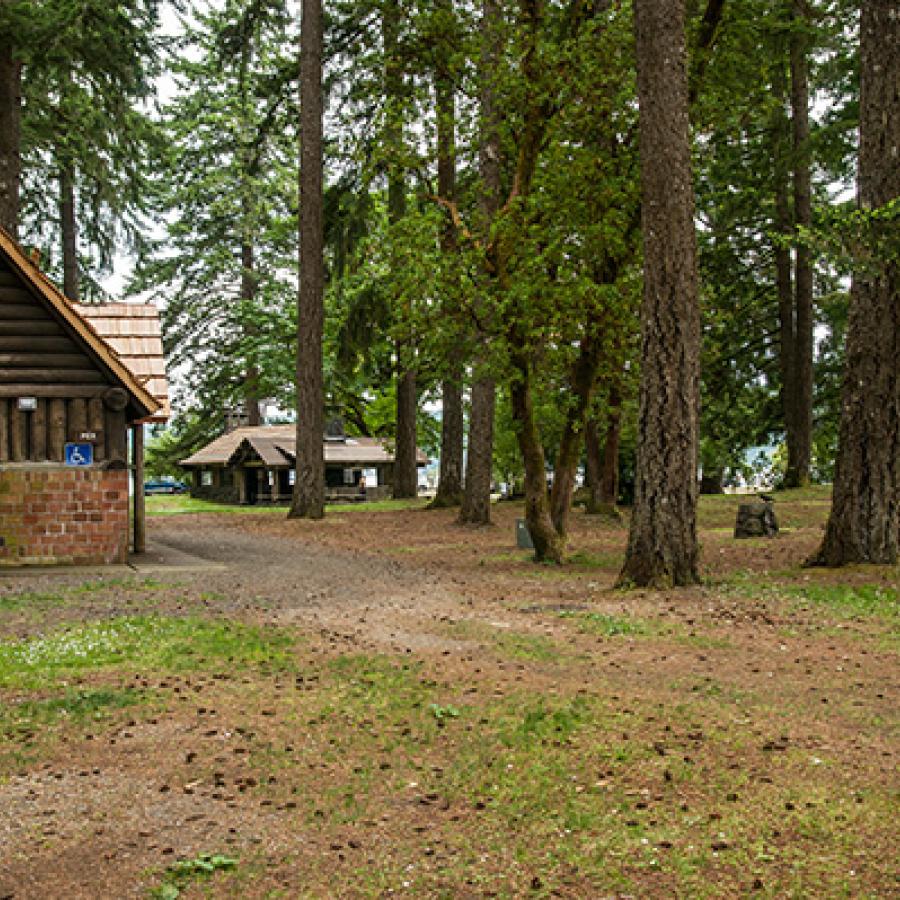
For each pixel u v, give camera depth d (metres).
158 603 12.68
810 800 5.10
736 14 16.59
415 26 18.22
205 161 52.53
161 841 4.76
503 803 5.20
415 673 8.17
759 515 20.02
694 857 4.47
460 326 16.38
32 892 4.23
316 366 30.66
